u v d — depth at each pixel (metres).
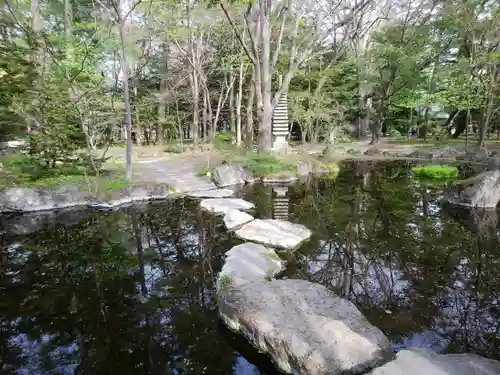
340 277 4.65
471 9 16.42
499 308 3.84
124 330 3.56
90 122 9.68
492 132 24.66
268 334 2.98
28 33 8.58
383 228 6.77
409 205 8.55
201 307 3.97
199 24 15.10
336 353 2.68
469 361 2.46
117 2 9.42
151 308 3.98
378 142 22.59
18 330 3.59
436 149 17.88
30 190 8.09
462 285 4.41
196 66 16.59
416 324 3.53
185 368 2.98
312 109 19.55
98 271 5.07
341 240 6.11
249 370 2.94
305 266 5.00
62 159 10.13
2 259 5.54
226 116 26.50
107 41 9.68
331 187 11.02
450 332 3.38
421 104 20.72
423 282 4.50
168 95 19.06
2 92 8.88
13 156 9.58
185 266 5.18
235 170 11.47
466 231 6.50
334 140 19.56
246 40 17.19
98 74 10.05
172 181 10.53
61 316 3.85
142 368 2.99
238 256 4.90
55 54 8.68
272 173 12.11
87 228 7.03
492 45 16.17
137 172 11.48
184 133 28.17
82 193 8.51
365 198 9.42
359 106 22.86
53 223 7.33
